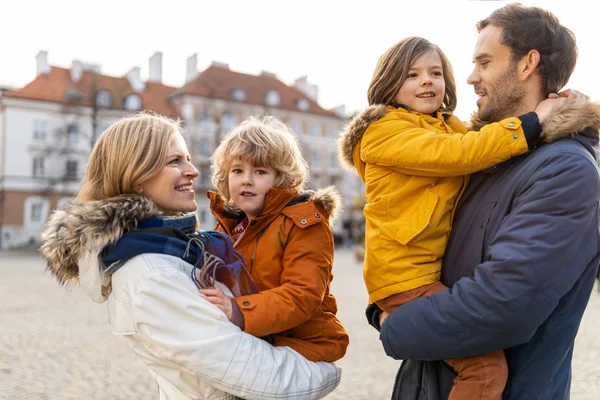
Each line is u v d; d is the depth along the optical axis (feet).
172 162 6.00
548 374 5.57
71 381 17.72
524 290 5.05
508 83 6.16
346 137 6.89
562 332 5.53
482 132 5.78
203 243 5.75
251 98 168.76
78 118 134.10
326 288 6.31
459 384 5.70
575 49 6.20
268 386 5.24
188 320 5.21
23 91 143.54
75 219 5.31
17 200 140.97
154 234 5.43
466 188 6.31
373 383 17.81
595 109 5.54
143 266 5.30
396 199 6.23
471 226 5.96
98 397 16.12
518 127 5.64
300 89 195.72
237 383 5.15
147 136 5.81
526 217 5.28
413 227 6.04
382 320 6.28
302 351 6.00
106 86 152.76
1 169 142.41
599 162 5.94
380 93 7.04
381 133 6.39
